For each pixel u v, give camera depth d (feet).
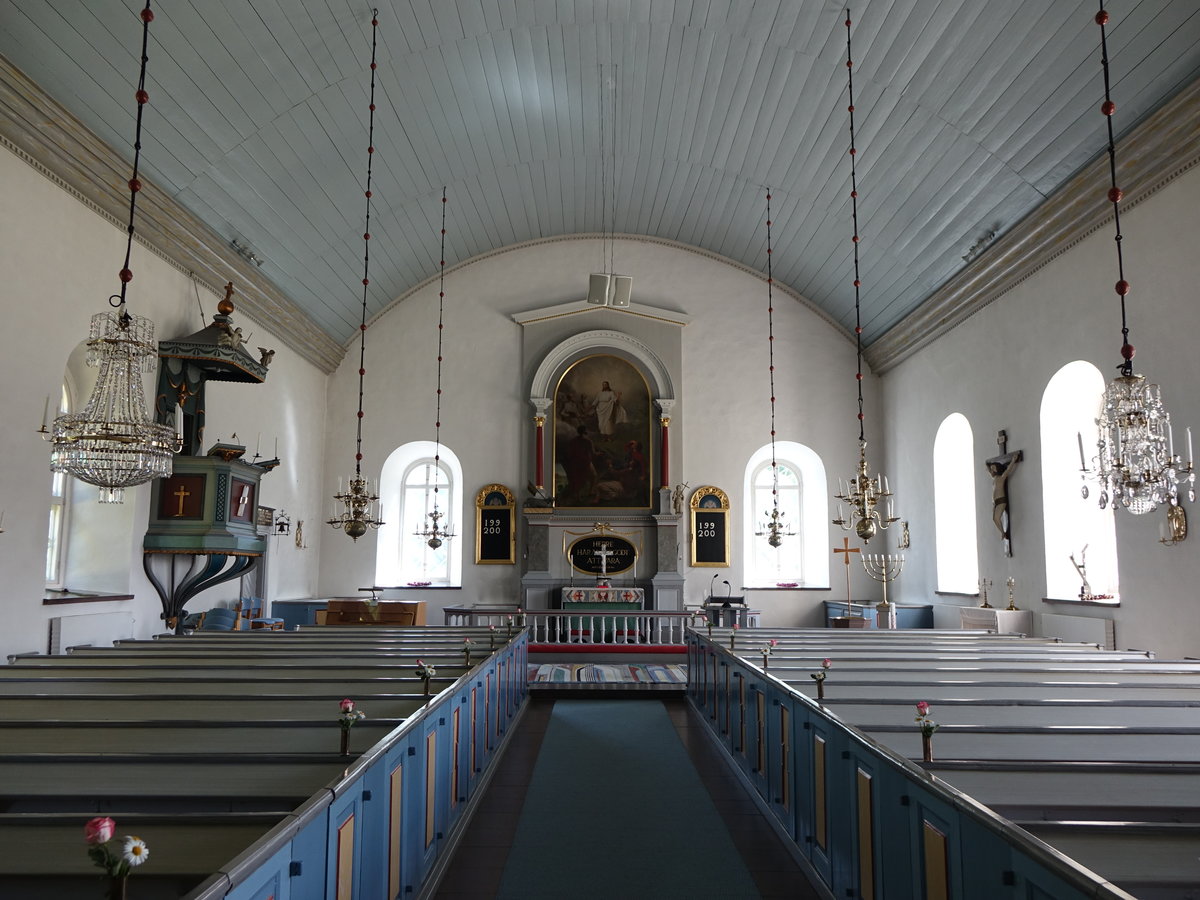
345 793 10.78
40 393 29.35
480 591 56.39
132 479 23.52
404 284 57.82
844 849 14.52
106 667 22.06
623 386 58.03
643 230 59.31
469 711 21.16
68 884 8.02
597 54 40.40
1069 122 32.19
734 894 16.28
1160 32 27.20
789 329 58.80
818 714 16.07
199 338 35.65
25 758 12.05
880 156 41.06
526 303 59.11
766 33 37.11
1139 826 8.99
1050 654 26.02
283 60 33.86
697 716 33.99
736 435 57.67
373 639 30.96
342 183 43.19
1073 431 37.86
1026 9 29.68
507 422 57.93
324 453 57.52
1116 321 32.35
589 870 17.52
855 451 57.67
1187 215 28.60
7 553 27.81
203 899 6.59
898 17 33.19
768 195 49.49
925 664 23.40
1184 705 16.75
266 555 48.26
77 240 31.35
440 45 37.73
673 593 54.75
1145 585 30.60
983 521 43.14
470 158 47.55
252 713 15.92
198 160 35.42
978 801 9.98
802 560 57.98
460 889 16.53
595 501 56.80
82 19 27.27
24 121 27.86
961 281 43.75
